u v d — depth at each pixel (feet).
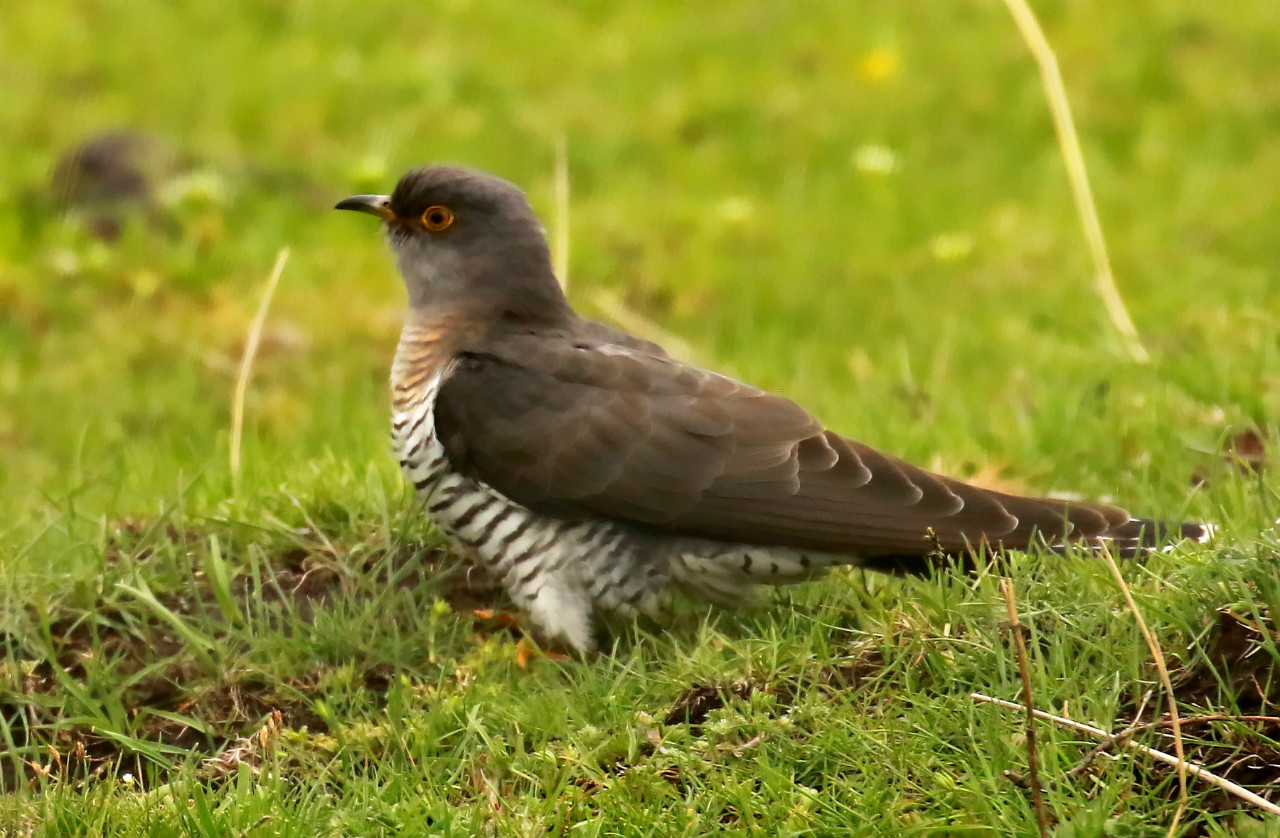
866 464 28.58
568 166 79.97
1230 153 78.07
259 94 85.15
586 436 29.40
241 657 29.35
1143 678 24.53
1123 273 65.16
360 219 74.33
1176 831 21.56
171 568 32.07
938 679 25.25
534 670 28.66
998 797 22.57
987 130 81.20
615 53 90.63
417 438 30.96
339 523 33.78
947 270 67.87
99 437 52.90
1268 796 22.36
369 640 29.91
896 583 29.01
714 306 66.74
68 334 62.08
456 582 32.32
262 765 25.77
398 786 24.50
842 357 59.36
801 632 27.50
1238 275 62.03
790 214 74.95
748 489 28.55
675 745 24.57
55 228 70.08
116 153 73.26
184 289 66.39
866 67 85.56
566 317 33.30
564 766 24.50
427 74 87.30
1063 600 26.27
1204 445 35.76
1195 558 26.27
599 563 29.58
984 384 50.06
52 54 87.76
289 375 58.85
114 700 28.12
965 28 89.76
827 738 24.00
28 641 30.01
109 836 23.91
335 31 93.15
